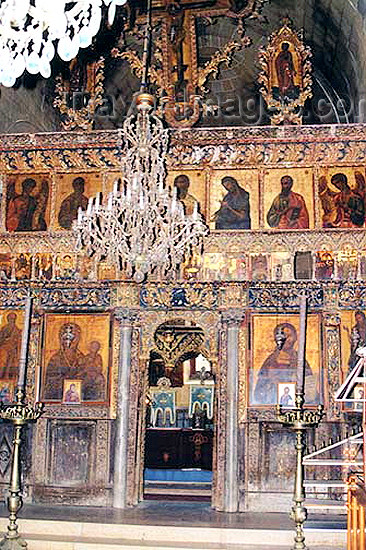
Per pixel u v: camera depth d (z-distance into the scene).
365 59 14.96
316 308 13.72
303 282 13.66
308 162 14.27
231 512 12.73
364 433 7.32
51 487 13.45
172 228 10.86
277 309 13.78
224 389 13.47
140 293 14.09
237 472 13.04
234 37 18.75
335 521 11.78
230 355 13.55
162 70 15.38
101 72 15.39
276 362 13.56
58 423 13.78
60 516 11.76
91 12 6.21
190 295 13.95
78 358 13.98
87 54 15.87
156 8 15.60
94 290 14.20
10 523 9.01
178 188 14.47
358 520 7.35
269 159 14.29
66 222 14.61
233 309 13.72
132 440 13.45
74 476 13.50
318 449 13.10
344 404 13.16
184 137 14.28
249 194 14.37
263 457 13.21
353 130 13.91
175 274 14.21
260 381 13.51
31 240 14.64
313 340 13.59
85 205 14.63
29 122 16.86
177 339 17.31
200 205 14.39
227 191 14.43
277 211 14.23
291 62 14.69
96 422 13.66
